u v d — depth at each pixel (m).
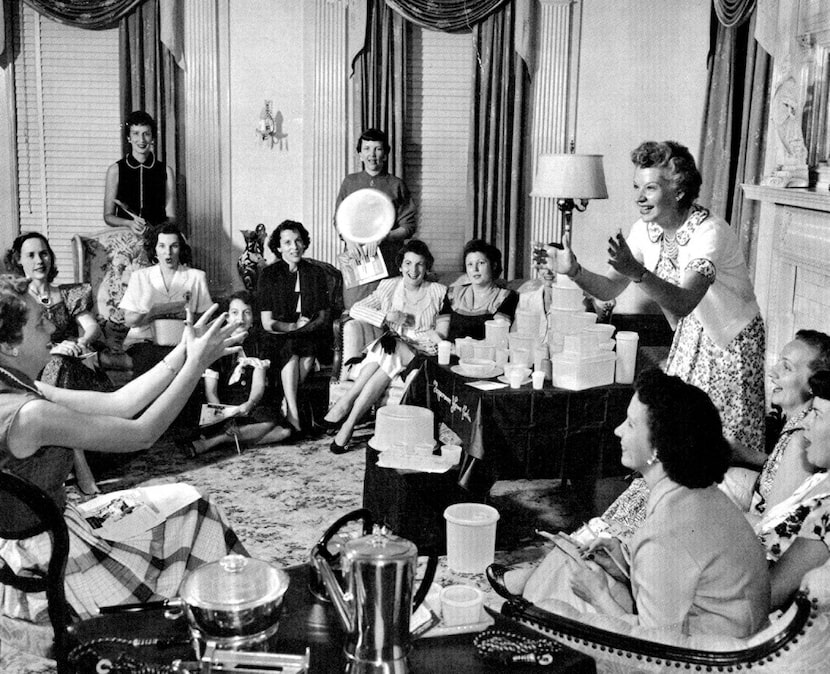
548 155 5.83
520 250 6.99
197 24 6.57
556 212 6.97
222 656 1.66
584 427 3.98
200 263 6.86
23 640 2.64
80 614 2.67
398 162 6.82
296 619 1.96
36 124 6.75
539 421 3.92
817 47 5.17
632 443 2.26
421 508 3.98
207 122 6.70
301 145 6.80
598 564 2.47
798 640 1.82
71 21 6.44
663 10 6.77
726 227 3.40
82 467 4.67
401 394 5.41
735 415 3.51
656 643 1.91
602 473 4.05
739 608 2.11
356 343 5.77
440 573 3.83
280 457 5.34
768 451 3.86
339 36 6.66
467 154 6.95
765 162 5.68
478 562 3.83
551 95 6.84
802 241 5.22
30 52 6.66
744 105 6.01
